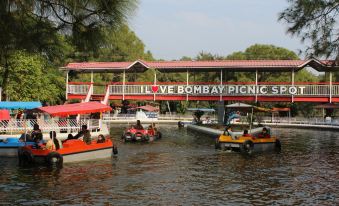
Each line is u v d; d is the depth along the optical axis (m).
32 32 8.50
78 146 22.67
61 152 21.69
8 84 41.56
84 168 20.59
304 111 70.69
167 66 47.06
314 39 15.56
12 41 8.54
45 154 21.05
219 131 39.25
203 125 48.28
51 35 8.59
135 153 26.56
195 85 46.84
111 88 48.09
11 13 8.00
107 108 28.67
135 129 34.66
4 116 32.22
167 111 79.06
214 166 21.69
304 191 15.88
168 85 47.22
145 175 18.91
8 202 13.84
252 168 21.11
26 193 15.13
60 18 8.34
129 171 19.92
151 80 74.69
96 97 47.97
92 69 48.09
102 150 24.14
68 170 19.97
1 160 22.86
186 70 48.59
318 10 15.12
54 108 27.80
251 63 45.88
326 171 20.34
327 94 44.03
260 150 28.12
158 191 15.69
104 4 8.02
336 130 47.91
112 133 41.59
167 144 32.28
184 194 15.23
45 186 16.36
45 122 33.78
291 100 44.84
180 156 25.38
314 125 52.50
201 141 34.81
